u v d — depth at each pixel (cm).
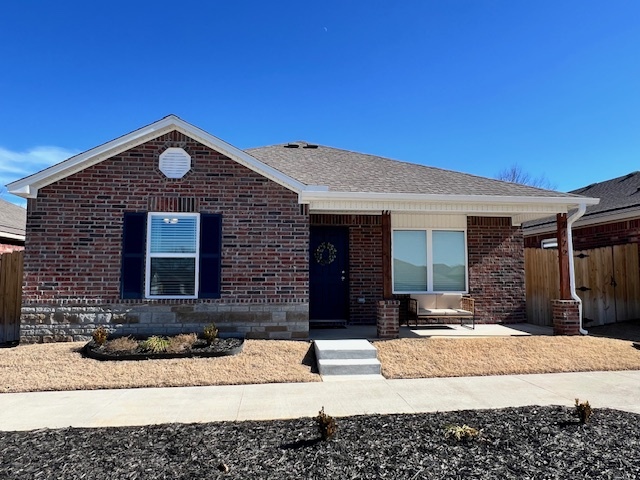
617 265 1216
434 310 1111
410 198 951
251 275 928
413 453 401
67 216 891
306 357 808
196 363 750
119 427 482
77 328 879
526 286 1241
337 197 934
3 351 801
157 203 916
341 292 1172
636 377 725
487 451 405
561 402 589
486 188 1062
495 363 784
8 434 461
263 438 442
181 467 373
